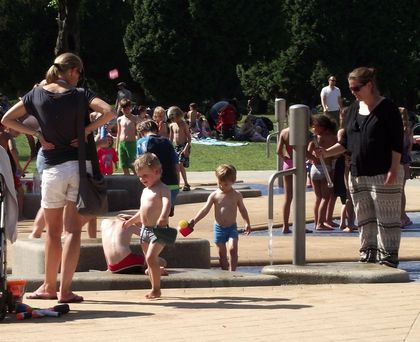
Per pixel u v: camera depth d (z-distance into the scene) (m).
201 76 65.12
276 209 19.17
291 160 16.14
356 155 11.28
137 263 10.27
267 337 7.36
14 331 7.70
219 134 44.53
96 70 74.44
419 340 7.21
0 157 8.43
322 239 14.70
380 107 11.12
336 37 68.38
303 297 9.21
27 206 19.02
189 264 11.32
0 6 70.75
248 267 12.43
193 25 64.19
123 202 20.73
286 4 68.88
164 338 7.37
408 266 12.40
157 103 67.94
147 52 64.75
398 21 68.50
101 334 7.55
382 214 11.18
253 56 66.06
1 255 8.20
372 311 8.39
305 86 69.94
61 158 8.78
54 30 71.44
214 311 8.51
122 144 24.61
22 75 72.31
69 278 9.02
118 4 73.19
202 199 21.44
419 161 27.16
